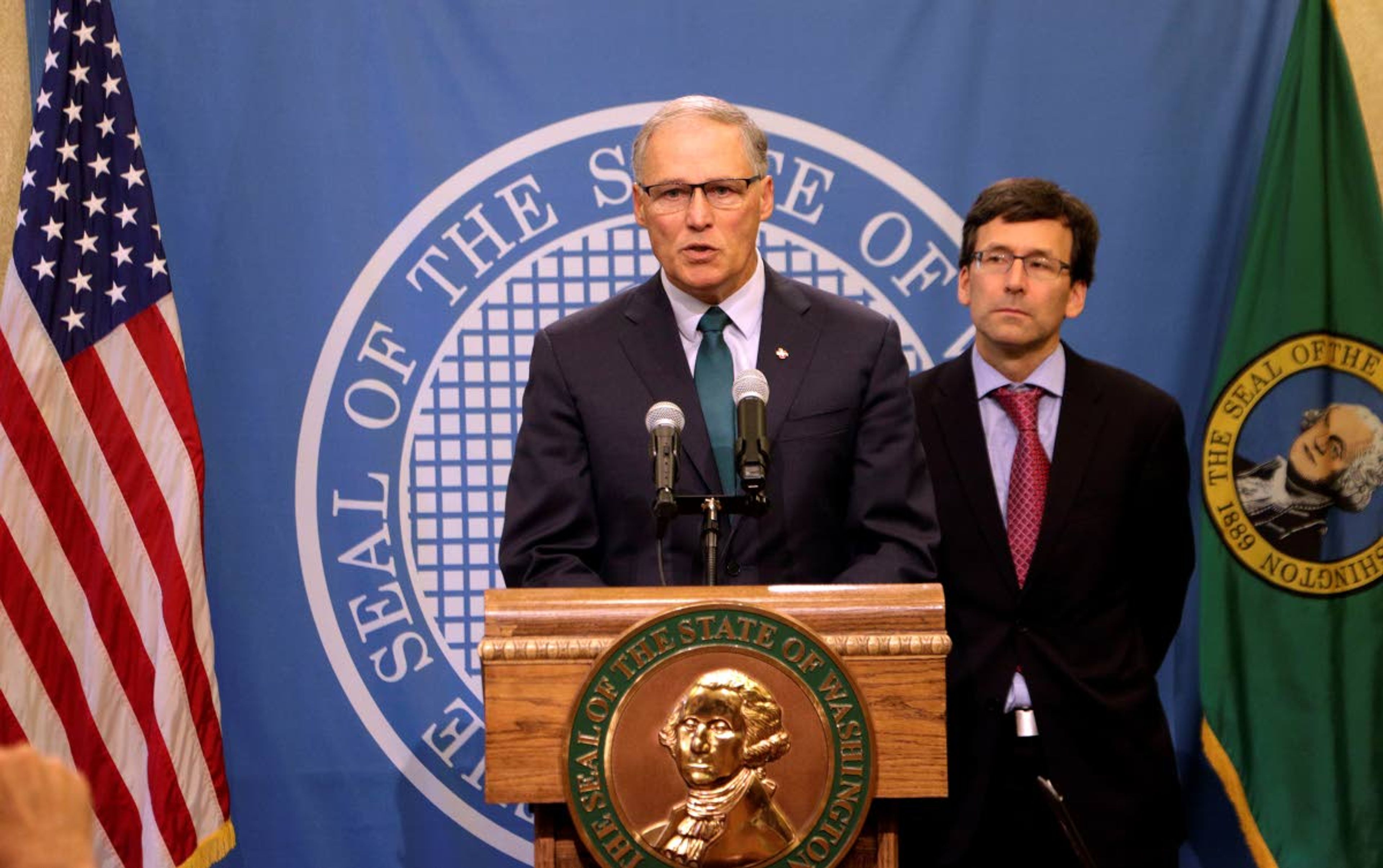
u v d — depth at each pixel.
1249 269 14.30
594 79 14.79
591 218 14.84
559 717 8.52
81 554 13.51
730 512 9.08
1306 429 14.30
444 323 14.80
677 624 8.37
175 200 14.61
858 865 8.72
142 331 13.84
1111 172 14.80
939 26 14.78
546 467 10.70
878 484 10.53
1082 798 12.27
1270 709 14.27
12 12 14.69
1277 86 14.72
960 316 14.86
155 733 13.52
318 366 14.72
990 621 12.58
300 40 14.69
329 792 14.72
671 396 10.66
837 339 10.84
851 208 14.84
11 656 13.20
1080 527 12.57
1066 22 14.80
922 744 8.54
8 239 14.62
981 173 14.81
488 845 14.82
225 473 14.67
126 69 14.56
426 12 14.75
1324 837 14.16
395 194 14.75
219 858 13.73
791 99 14.81
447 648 14.80
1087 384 13.02
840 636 8.57
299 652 14.70
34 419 13.41
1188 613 14.90
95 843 13.41
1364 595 14.26
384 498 14.77
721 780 8.28
